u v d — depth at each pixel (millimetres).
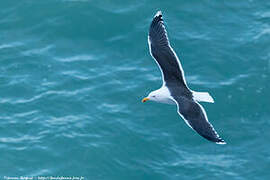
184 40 34500
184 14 36188
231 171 27984
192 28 35375
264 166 28250
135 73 32438
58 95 31016
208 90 31562
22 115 29969
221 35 34938
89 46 34062
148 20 35562
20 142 28625
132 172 27828
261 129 29938
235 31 35250
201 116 16250
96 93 31250
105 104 30734
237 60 33375
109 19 35531
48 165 27844
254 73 32562
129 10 36125
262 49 33938
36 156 28094
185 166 28109
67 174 27531
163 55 18375
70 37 34531
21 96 30969
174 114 30484
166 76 18125
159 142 29141
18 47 33750
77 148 28516
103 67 32781
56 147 28516
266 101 31156
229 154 28828
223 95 31375
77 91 31297
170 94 17453
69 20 35438
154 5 36562
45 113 30156
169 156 28609
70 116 30047
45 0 36656
